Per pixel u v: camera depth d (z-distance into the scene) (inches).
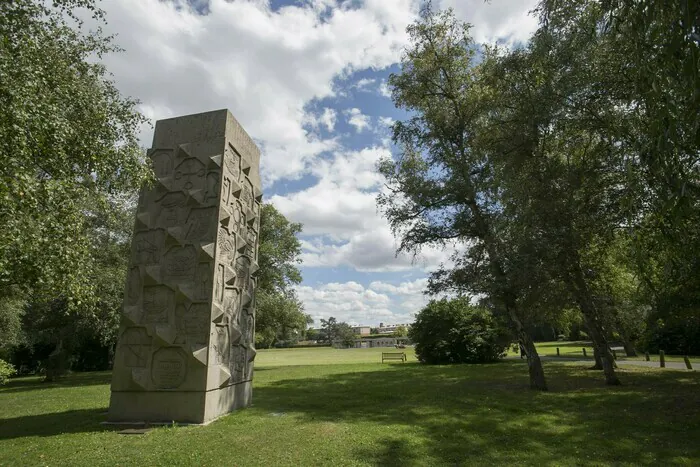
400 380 718.5
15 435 337.4
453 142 699.4
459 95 698.8
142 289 399.5
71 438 319.9
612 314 732.0
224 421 370.6
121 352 387.9
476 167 665.6
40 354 1240.2
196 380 368.2
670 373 699.4
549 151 608.1
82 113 389.7
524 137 581.6
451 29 684.7
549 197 553.0
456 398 507.8
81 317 816.3
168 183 422.6
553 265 554.3
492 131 643.5
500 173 597.0
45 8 339.6
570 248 559.2
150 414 368.8
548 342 2455.7
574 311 858.8
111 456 275.3
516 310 605.9
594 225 537.0
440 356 1121.4
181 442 305.4
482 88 659.4
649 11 195.6
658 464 263.0
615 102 454.9
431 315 1167.0
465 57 695.7
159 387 372.8
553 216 542.6
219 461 266.5
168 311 387.9
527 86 581.9
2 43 290.0
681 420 366.9
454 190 629.6
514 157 588.4
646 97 222.8
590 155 530.6
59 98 354.9
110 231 810.2
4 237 275.4
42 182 308.2
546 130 570.3
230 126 439.8
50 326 856.9
